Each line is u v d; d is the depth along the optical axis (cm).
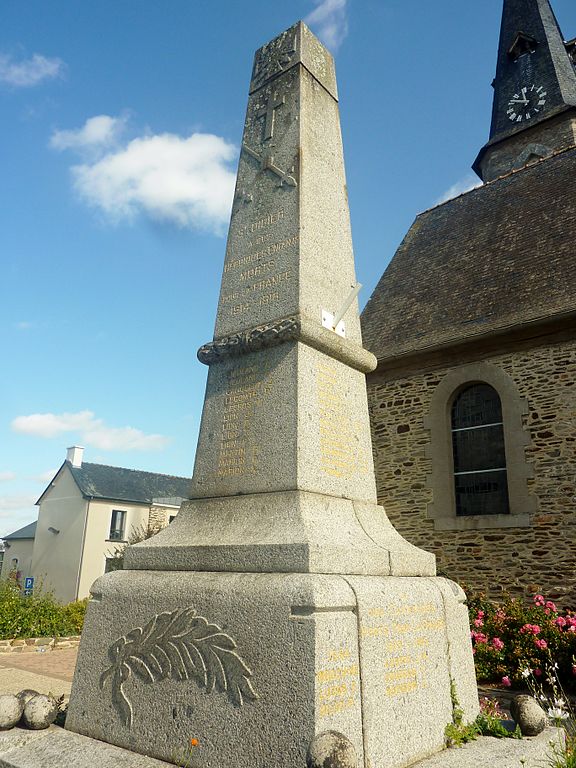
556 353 915
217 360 450
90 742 345
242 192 510
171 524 416
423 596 373
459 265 1196
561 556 843
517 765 326
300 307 427
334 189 508
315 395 408
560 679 710
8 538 3141
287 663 293
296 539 332
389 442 1065
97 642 379
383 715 313
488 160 2048
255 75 560
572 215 1094
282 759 279
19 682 720
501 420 970
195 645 329
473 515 959
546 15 2112
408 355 1050
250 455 401
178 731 320
